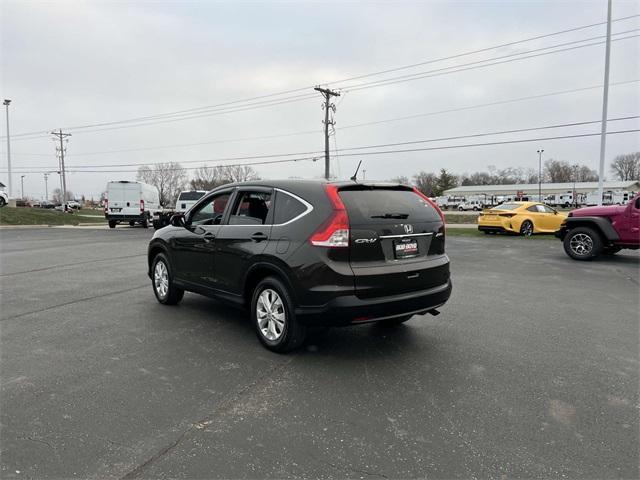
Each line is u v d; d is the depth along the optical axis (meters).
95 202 128.12
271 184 4.80
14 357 4.40
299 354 4.49
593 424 3.11
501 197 92.06
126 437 2.95
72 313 6.08
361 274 4.06
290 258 4.25
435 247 4.78
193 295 7.30
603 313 6.07
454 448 2.83
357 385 3.76
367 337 5.04
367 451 2.80
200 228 5.59
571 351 4.57
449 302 6.74
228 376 3.95
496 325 5.50
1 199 40.84
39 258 12.03
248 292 4.90
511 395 3.57
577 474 2.56
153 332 5.21
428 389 3.68
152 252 6.72
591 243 11.20
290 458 2.72
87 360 4.32
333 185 4.29
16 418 3.19
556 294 7.30
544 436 2.96
